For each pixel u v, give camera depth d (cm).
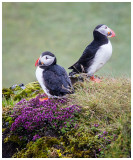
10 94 1070
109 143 751
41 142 791
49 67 927
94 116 830
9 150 816
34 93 1046
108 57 1117
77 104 865
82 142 762
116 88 891
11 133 841
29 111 856
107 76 989
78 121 823
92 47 1105
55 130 823
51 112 838
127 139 743
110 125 785
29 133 833
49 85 888
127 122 771
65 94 884
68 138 786
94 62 1100
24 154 783
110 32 1111
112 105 827
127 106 812
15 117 877
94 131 788
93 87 954
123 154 723
